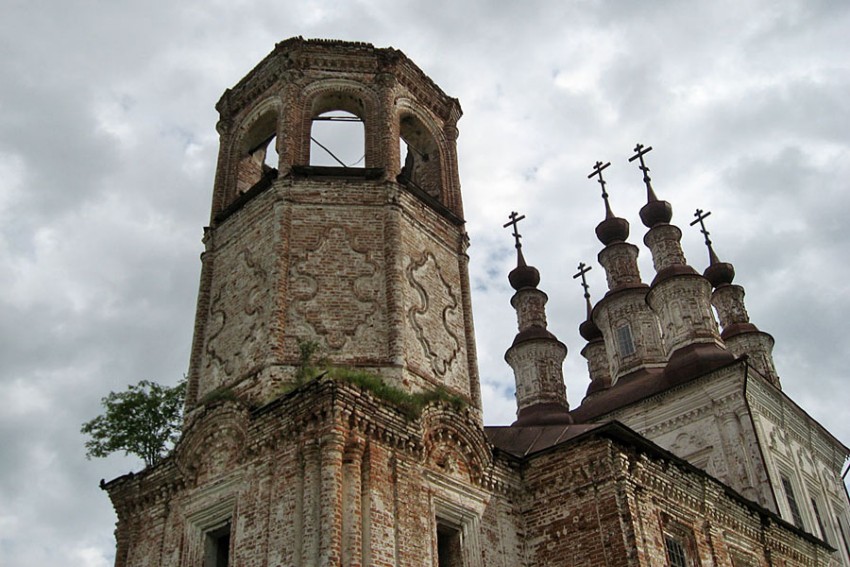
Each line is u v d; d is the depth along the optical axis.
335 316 18.08
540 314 35.56
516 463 19.05
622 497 17.53
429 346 18.84
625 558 16.84
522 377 33.56
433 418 16.94
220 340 18.97
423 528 15.57
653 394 30.48
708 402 29.28
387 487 15.20
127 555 17.81
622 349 35.84
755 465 27.47
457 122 24.17
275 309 17.86
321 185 19.86
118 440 22.91
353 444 14.84
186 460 17.20
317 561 13.57
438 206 21.20
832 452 33.69
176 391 23.75
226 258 20.25
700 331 31.95
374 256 19.08
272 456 15.38
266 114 22.22
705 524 20.36
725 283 39.88
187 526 16.75
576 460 18.42
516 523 18.39
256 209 20.08
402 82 22.62
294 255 18.81
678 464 19.77
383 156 20.66
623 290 36.72
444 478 16.75
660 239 35.44
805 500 28.98
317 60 22.06
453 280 20.72
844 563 29.95
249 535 14.93
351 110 22.66
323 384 15.09
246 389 17.38
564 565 17.66
